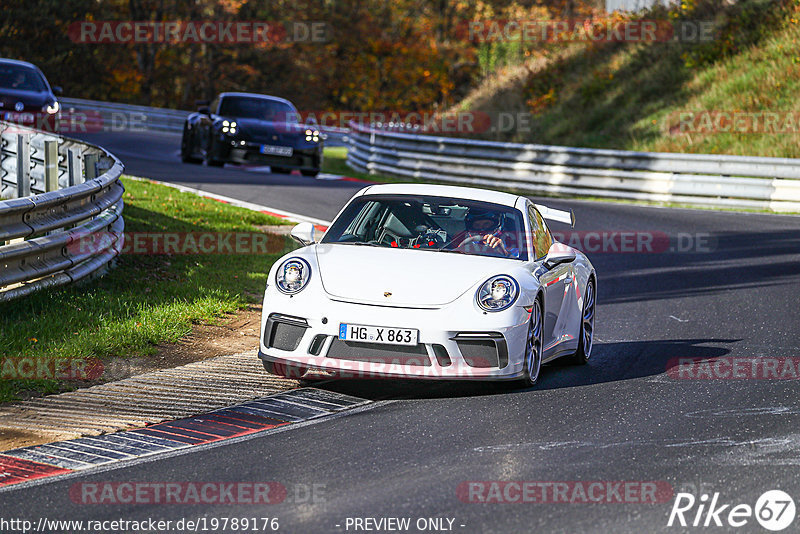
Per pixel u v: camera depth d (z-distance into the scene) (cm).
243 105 8175
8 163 4678
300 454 1853
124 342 2712
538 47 14525
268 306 2367
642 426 2088
